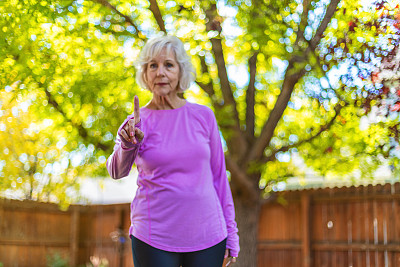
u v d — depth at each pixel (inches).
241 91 268.8
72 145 228.4
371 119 153.6
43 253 382.9
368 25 143.6
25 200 369.4
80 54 199.9
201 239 79.4
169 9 209.6
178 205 78.7
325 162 243.6
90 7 195.5
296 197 290.8
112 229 389.4
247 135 258.7
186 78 84.0
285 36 196.2
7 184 332.2
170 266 78.1
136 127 77.0
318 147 237.6
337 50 150.9
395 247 245.0
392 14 140.9
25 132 288.5
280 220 297.3
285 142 261.1
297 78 215.2
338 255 269.7
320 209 281.3
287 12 182.7
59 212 395.2
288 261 289.9
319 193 279.7
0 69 167.5
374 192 256.7
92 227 403.9
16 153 303.4
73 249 398.9
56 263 371.2
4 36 164.7
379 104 142.3
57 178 285.9
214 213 81.4
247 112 262.4
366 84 143.2
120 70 211.9
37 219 382.3
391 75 139.5
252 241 254.1
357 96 151.0
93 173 248.2
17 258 367.2
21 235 370.6
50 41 182.9
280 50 199.3
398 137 151.3
